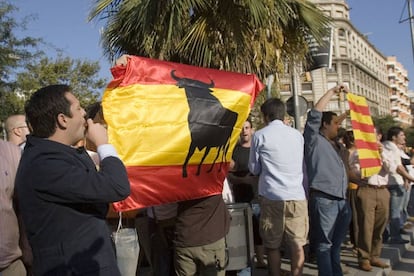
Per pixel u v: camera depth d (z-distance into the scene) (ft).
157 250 13.28
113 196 7.48
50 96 7.68
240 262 13.32
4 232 8.77
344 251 22.45
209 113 10.87
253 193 17.28
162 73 10.59
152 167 10.04
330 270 15.37
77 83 71.87
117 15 19.61
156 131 10.14
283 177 13.79
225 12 19.06
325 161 15.33
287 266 19.11
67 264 7.25
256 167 14.33
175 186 10.36
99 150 8.11
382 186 18.66
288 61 22.74
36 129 7.73
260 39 19.72
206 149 10.82
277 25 20.12
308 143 15.62
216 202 11.44
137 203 9.87
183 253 11.34
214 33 19.39
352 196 20.48
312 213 15.57
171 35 18.65
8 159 9.02
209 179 11.05
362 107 17.71
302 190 14.06
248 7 18.54
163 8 18.04
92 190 7.27
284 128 14.08
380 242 19.29
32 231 7.39
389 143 23.52
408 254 23.49
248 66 20.10
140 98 10.14
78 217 7.43
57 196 7.23
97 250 7.52
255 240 17.98
